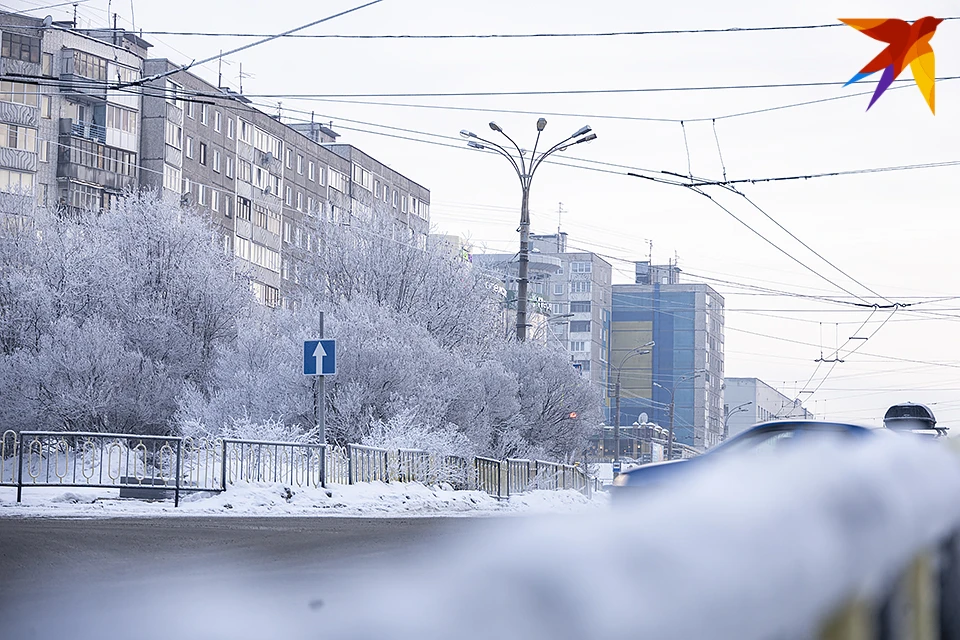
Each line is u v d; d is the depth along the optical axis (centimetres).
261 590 146
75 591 174
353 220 6288
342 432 4825
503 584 135
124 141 9181
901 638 362
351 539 1716
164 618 130
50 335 5525
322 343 3344
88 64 8862
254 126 10850
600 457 15712
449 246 6322
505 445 5866
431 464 4072
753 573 179
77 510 2467
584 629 135
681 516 176
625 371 19688
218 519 2283
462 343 6128
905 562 353
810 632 226
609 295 19388
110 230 6012
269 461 3184
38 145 8656
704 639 158
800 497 231
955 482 459
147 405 5409
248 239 10700
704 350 19488
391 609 129
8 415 5288
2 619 146
